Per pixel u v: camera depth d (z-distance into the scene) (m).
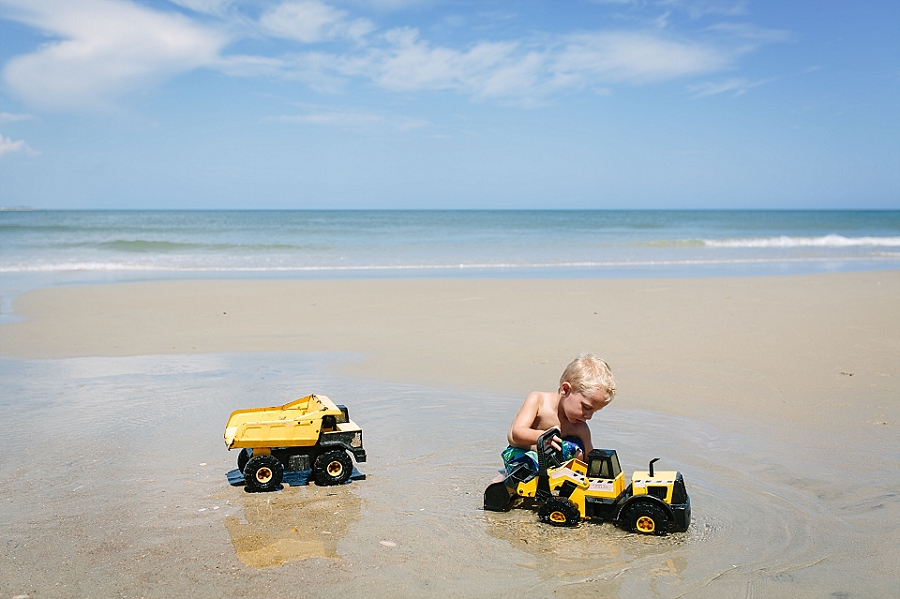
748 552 3.54
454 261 25.64
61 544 3.62
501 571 3.30
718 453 5.19
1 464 4.93
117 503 4.21
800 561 3.43
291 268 23.16
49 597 3.05
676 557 3.48
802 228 55.78
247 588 3.12
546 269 22.95
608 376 4.41
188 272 21.86
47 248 30.36
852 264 25.25
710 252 30.77
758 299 13.99
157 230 47.34
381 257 27.33
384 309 12.99
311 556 3.46
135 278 19.73
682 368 8.07
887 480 4.60
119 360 8.80
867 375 7.62
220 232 46.12
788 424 5.93
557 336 10.19
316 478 4.57
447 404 6.64
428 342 9.86
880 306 12.77
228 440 4.63
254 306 13.48
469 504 4.24
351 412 6.36
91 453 5.20
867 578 3.24
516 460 4.51
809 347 9.11
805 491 4.42
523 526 3.91
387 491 4.46
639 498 3.82
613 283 17.09
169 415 6.26
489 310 12.78
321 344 9.82
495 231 49.50
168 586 3.14
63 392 7.11
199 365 8.49
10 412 6.33
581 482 3.95
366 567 3.34
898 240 38.91
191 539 3.67
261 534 3.75
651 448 5.30
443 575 3.26
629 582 3.20
